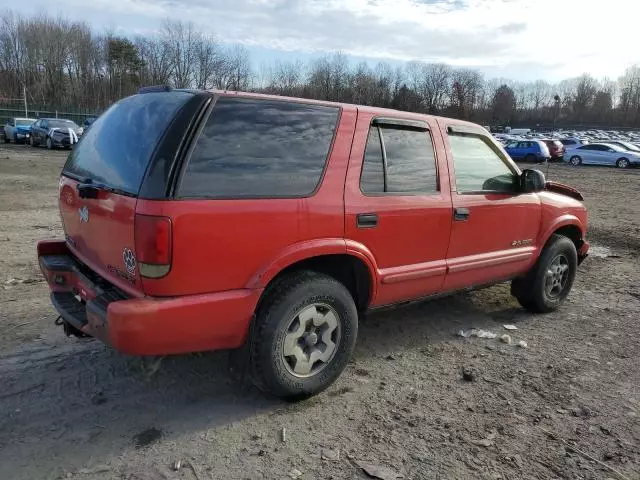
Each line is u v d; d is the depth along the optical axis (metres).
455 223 4.19
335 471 2.81
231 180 2.98
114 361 3.93
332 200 3.39
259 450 2.97
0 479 2.66
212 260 2.92
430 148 4.06
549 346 4.55
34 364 3.84
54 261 3.71
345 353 3.60
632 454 3.05
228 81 72.38
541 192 5.17
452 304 5.58
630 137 71.50
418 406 3.49
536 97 127.31
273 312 3.21
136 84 72.44
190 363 3.96
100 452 2.91
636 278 6.91
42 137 26.94
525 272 5.09
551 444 3.12
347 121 3.54
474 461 2.94
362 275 3.72
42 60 72.19
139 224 2.76
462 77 85.12
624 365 4.21
